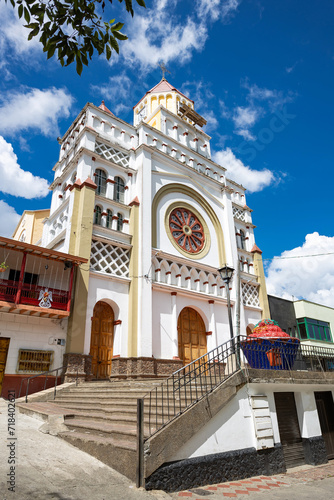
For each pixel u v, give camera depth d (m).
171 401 8.76
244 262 25.05
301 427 10.74
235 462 7.77
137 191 19.33
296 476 8.70
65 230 16.89
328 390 12.65
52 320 14.31
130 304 16.66
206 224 22.98
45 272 15.77
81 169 17.50
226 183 26.97
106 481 5.85
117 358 15.56
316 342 26.22
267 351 10.39
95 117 19.92
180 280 19.33
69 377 13.54
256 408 8.90
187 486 6.52
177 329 18.64
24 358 13.23
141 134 21.28
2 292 13.09
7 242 12.57
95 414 9.22
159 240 19.48
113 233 17.59
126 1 4.48
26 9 4.59
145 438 6.34
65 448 7.29
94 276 15.91
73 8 4.65
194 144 25.92
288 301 26.92
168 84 28.95
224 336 20.58
